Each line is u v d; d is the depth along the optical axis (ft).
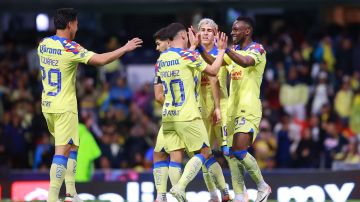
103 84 124.26
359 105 120.26
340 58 129.59
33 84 125.70
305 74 124.36
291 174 89.15
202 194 87.97
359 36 136.56
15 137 113.50
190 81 65.87
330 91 122.72
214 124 69.87
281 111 119.96
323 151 110.93
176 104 66.03
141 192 91.25
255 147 108.99
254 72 67.77
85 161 95.61
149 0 124.67
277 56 128.88
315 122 114.21
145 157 110.22
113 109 117.60
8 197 93.30
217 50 69.36
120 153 108.99
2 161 112.37
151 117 120.26
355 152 109.29
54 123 66.23
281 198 89.10
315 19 141.08
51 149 110.42
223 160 93.40
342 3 125.90
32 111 119.65
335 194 88.38
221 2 123.95
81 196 90.79
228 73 70.90
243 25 68.23
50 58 65.77
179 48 66.39
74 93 66.49
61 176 65.62
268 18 141.49
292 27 139.74
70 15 66.39
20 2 124.98
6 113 115.24
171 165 67.15
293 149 113.39
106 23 141.69
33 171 98.89
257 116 67.82
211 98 69.77
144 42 140.67
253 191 87.86
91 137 96.27
